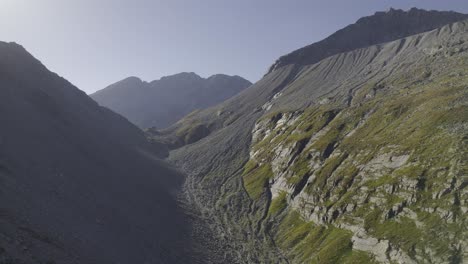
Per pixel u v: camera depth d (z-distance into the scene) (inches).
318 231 3548.2
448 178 2815.0
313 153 5000.0
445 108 3986.2
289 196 4571.9
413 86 6053.2
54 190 2802.7
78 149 4407.0
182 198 5492.1
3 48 6117.1
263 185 5408.5
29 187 2506.2
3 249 1428.4
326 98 7731.3
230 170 6865.2
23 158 2982.3
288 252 3513.8
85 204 2987.2
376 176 3570.4
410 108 4687.5
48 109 4990.2
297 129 6318.9
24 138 3467.0
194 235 3900.1
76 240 2186.3
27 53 6884.8
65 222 2354.8
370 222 3051.2
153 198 4660.4
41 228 1979.6
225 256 3474.4
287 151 5684.1
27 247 1641.2
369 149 4119.1
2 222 1718.8
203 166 7608.3
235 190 5723.4
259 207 4832.7
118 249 2551.7
